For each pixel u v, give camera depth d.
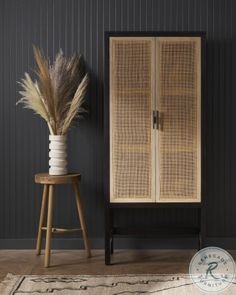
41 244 5.58
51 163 5.29
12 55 5.70
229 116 5.70
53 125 5.32
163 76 5.16
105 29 5.69
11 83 5.70
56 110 5.27
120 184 5.18
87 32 5.69
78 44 5.70
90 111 5.71
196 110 5.17
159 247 5.70
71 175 5.24
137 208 5.68
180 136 5.17
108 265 5.12
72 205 5.71
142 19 5.69
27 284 4.54
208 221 5.71
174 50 5.15
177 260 5.29
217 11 5.70
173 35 5.14
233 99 5.70
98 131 5.72
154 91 5.16
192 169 5.18
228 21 5.70
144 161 5.17
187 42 5.14
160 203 5.18
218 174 5.71
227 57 5.69
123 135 5.17
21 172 5.72
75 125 5.71
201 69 5.16
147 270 4.95
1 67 5.70
